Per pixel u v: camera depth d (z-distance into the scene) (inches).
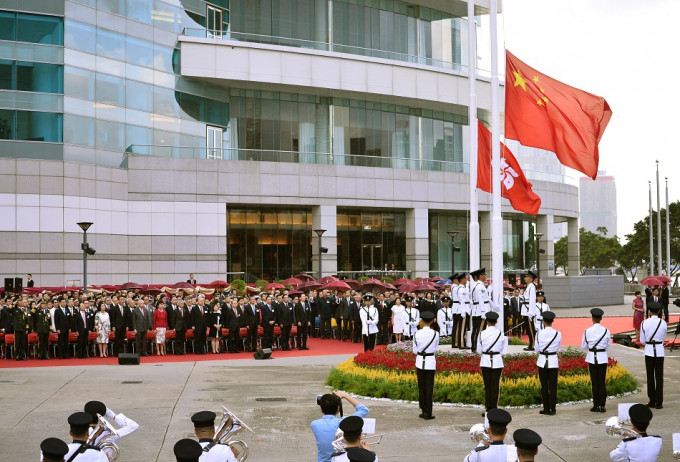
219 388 762.8
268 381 815.7
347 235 2214.6
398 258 2288.4
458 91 2300.7
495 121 795.4
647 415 329.4
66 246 1663.4
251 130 2063.2
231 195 1935.3
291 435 550.0
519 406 665.0
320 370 917.2
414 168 2237.9
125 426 337.1
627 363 968.3
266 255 2100.1
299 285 1558.8
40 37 1664.6
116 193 1785.2
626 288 3070.9
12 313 1085.8
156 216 1845.5
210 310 1132.5
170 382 804.0
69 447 294.5
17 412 631.2
